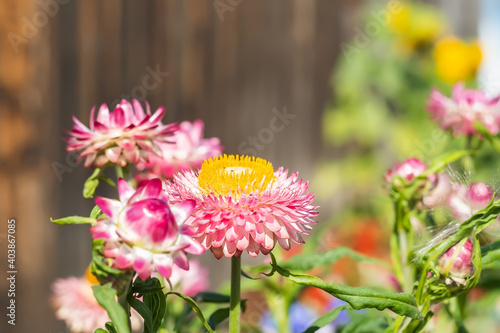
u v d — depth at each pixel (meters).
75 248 4.45
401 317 1.53
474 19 5.85
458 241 1.47
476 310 2.70
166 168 2.06
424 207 1.83
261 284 2.29
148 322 1.37
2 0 4.26
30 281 4.25
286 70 5.62
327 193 5.37
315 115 5.70
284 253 2.91
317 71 5.71
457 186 1.65
